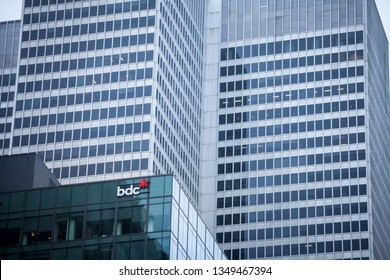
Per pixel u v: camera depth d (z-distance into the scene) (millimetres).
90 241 143750
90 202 146000
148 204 144125
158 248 141000
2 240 146250
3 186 160250
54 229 145625
